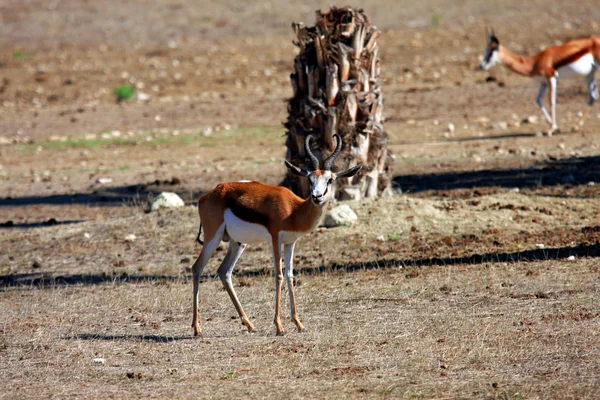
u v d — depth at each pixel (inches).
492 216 1013.8
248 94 2247.8
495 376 522.9
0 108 2249.0
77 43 2827.3
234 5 3095.5
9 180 1549.0
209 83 2383.1
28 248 1057.5
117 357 601.9
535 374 522.3
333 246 949.2
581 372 520.1
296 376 540.1
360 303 725.9
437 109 1916.8
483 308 683.4
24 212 1291.8
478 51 2436.0
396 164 1445.6
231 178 1409.9
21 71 2556.6
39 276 933.2
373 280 804.6
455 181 1278.3
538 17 2699.3
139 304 768.9
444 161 1438.2
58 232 1117.7
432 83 2181.3
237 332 660.1
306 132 1025.5
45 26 2992.1
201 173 1478.8
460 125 1749.5
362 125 1039.6
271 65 2502.5
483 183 1245.1
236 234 651.5
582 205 1057.5
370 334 628.4
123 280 887.7
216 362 579.5
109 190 1411.2
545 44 2434.8
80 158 1706.4
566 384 501.0
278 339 631.8
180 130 1904.5
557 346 570.9
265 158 1567.4
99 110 2176.4
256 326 676.1
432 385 511.5
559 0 2839.6
